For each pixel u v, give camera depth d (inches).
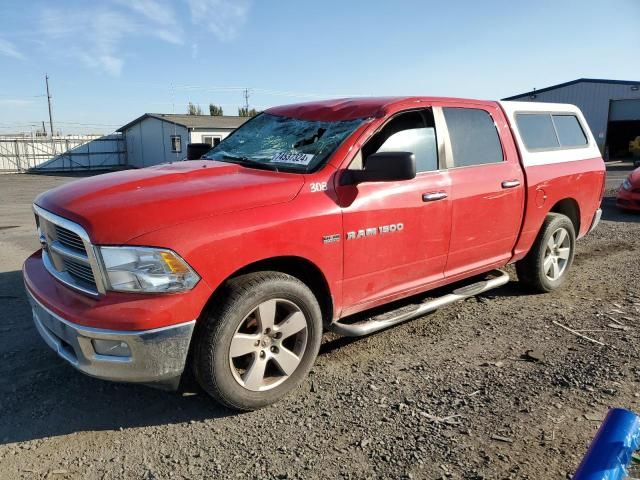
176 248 111.7
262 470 106.8
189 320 114.0
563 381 140.9
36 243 325.7
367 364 152.8
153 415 127.4
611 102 1413.6
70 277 124.6
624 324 181.9
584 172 224.4
